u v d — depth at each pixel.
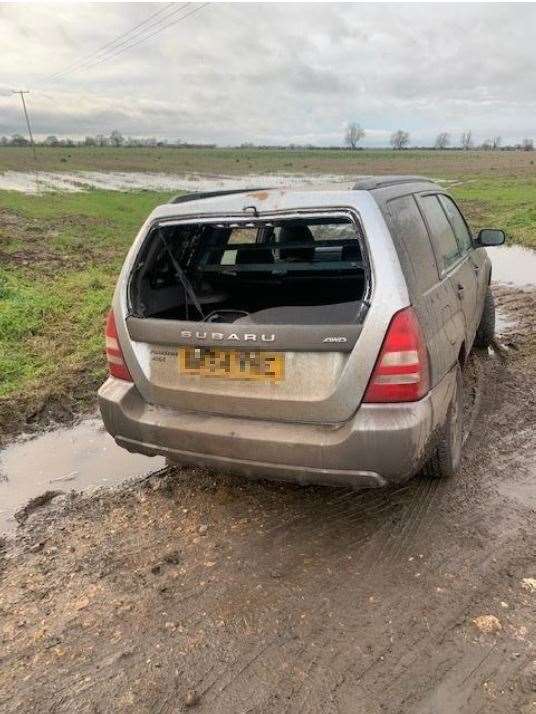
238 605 2.90
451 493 3.76
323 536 3.39
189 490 3.99
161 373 3.25
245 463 3.05
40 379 6.09
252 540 3.40
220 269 3.88
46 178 47.69
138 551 3.38
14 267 12.16
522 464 4.09
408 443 2.80
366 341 2.78
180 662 2.59
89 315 8.45
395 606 2.83
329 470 2.89
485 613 2.76
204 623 2.80
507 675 2.43
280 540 3.38
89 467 4.46
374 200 2.93
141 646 2.69
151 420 3.28
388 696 2.36
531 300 8.71
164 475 4.23
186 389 3.17
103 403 3.41
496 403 5.03
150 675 2.53
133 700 2.41
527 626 2.68
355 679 2.44
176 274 3.79
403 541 3.31
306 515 3.61
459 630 2.67
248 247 4.11
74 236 17.42
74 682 2.52
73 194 32.09
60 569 3.27
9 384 5.95
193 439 3.15
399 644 2.61
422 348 2.88
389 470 2.84
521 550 3.20
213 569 3.18
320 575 3.07
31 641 2.76
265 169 65.00
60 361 6.66
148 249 3.35
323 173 56.59
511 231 15.98
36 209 23.91
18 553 3.45
